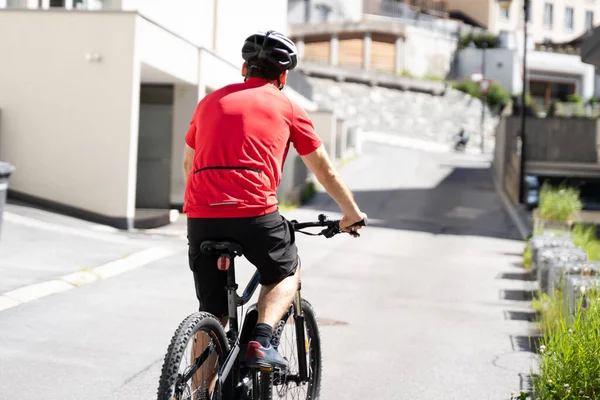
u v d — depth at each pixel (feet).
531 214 77.66
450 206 83.87
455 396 19.57
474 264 48.08
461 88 192.13
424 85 185.68
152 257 41.14
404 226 68.85
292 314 14.51
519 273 44.62
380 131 174.70
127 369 20.53
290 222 13.34
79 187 51.96
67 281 32.17
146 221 53.52
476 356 24.07
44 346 22.31
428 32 207.62
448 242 59.62
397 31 200.64
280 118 12.77
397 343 25.59
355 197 87.86
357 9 226.58
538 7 238.27
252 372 12.84
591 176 89.76
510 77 208.33
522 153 83.05
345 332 26.96
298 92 108.37
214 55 68.44
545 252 35.94
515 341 26.53
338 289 36.52
